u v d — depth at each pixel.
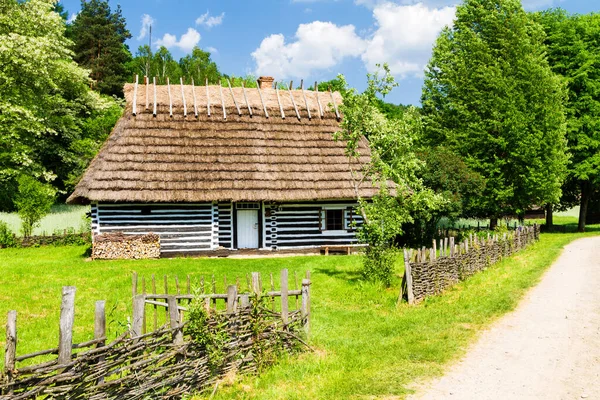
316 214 26.39
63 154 41.94
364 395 8.07
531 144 32.53
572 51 38.91
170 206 24.20
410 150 17.75
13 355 5.73
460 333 11.31
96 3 61.78
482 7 36.78
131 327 7.68
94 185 22.38
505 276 18.31
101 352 6.62
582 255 24.38
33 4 33.09
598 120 36.91
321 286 16.53
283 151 25.91
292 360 9.62
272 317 9.76
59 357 6.15
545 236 35.50
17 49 30.61
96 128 44.38
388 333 11.46
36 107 33.72
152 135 24.72
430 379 8.73
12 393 5.68
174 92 27.30
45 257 23.58
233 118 26.66
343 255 24.78
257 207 26.36
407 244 27.25
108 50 59.03
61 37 36.81
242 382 8.62
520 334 11.30
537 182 32.81
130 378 6.96
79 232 30.05
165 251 23.97
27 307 13.70
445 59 39.34
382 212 16.53
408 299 14.20
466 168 26.31
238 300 9.14
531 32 35.88
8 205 40.56
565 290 15.94
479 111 34.81
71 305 6.21
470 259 18.36
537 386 8.40
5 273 18.28
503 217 41.69
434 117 39.00
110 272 18.64
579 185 41.62
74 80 39.44
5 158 33.59
